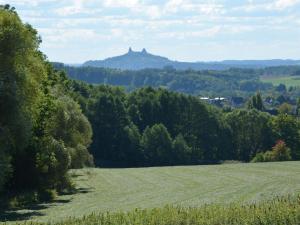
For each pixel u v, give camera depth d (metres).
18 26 43.59
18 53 43.53
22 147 45.59
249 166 92.69
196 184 66.69
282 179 67.12
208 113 171.25
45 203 48.62
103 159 150.88
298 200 31.67
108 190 61.69
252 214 27.53
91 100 152.88
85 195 56.00
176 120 171.75
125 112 155.12
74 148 62.12
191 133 171.12
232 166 94.94
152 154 151.88
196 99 172.88
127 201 49.41
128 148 151.50
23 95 43.97
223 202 42.62
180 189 61.03
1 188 44.97
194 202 45.28
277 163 98.00
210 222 26.84
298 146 163.62
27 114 45.25
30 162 53.88
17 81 43.41
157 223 26.81
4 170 43.09
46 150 54.03
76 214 40.12
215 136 170.38
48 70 67.56
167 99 172.50
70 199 52.00
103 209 43.12
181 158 153.62
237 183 64.88
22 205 46.84
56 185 58.69
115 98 154.12
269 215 27.20
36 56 53.50
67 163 55.34
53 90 65.44
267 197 44.97
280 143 143.62
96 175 83.94
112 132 151.50
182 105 172.38
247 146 170.12
